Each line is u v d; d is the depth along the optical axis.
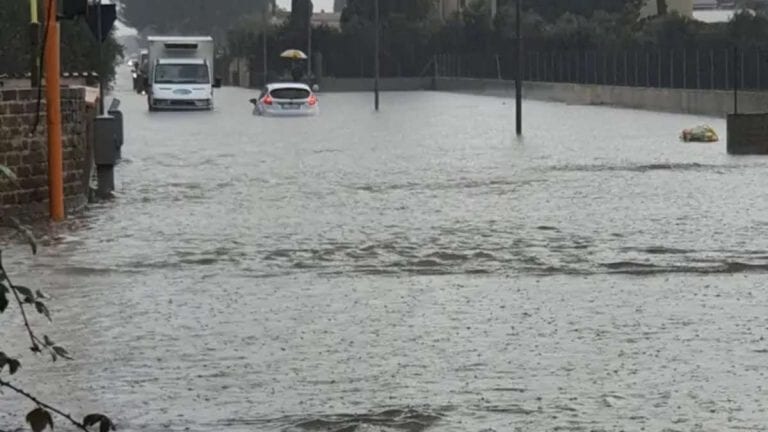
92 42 69.50
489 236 25.14
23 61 59.94
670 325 16.78
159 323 17.23
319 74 135.25
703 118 72.75
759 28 92.31
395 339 16.19
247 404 13.37
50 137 27.84
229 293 19.41
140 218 28.50
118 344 15.99
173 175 39.16
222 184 36.19
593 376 14.29
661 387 13.81
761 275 20.59
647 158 43.88
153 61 92.00
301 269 21.66
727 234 25.08
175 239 25.12
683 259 22.19
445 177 37.53
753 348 15.46
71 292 19.50
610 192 32.91
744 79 73.00
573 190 33.50
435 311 17.89
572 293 19.12
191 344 15.99
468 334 16.41
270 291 19.55
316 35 144.75
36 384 14.16
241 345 15.95
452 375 14.42
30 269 21.58
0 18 59.28
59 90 28.64
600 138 55.12
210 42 92.56
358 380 14.25
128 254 23.20
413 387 13.93
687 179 36.12
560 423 12.59
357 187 34.94
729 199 30.98
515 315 17.55
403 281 20.34
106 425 9.17
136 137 58.53
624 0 130.62
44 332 16.62
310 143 53.72
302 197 32.59
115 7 37.88
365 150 49.28
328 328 16.86
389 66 140.00
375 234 25.58
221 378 14.39
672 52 83.25
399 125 67.50
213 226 27.03
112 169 33.00
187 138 57.66
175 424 12.70
